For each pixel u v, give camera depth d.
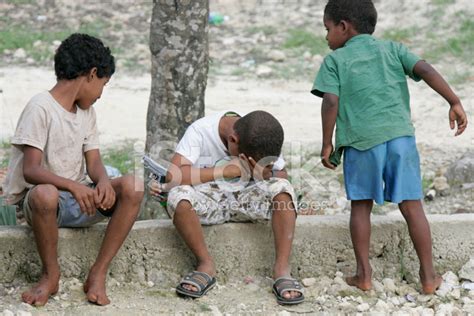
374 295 8.37
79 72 7.85
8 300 8.03
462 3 20.12
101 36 19.41
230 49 18.92
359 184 8.15
